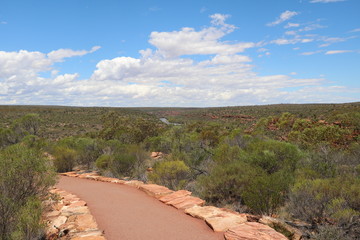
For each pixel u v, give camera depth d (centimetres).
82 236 520
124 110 11925
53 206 743
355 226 544
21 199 632
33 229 494
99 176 1477
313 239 523
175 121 10781
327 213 660
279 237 479
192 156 1659
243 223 570
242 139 2270
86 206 759
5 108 9100
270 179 776
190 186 1138
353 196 652
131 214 702
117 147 2209
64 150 1892
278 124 4300
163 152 2527
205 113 13700
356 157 1427
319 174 1030
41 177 705
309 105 10806
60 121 7750
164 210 741
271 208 746
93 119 8688
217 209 697
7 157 654
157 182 1223
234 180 928
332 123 2747
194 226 595
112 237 536
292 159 1195
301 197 688
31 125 3884
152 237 533
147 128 3291
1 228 516
